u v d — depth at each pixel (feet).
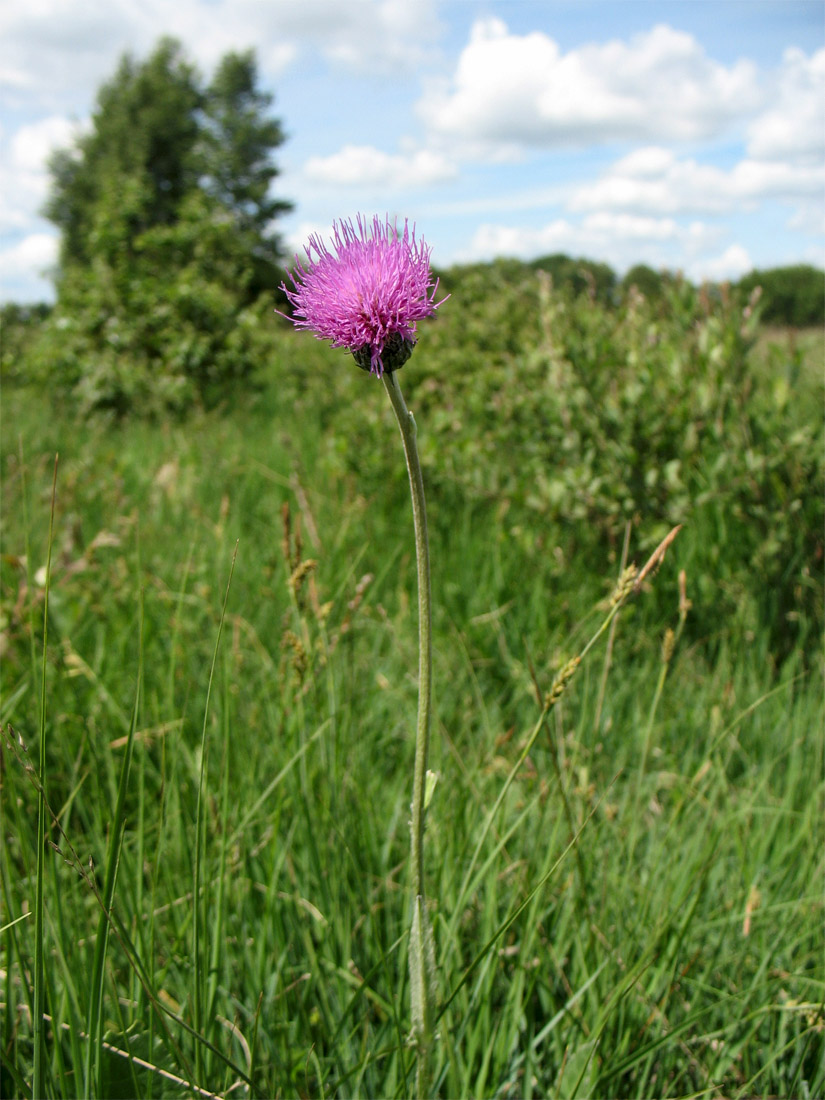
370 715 8.23
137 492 16.52
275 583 11.02
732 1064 5.36
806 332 21.61
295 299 3.66
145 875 6.40
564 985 5.67
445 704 8.77
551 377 13.16
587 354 12.94
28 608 8.89
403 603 9.89
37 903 3.57
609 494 11.96
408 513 14.21
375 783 7.40
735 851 6.88
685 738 8.55
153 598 10.68
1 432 22.53
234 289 38.73
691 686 9.36
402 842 6.81
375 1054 4.59
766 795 7.48
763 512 10.98
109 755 6.96
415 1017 3.72
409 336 3.41
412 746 7.93
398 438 15.87
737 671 9.52
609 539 11.80
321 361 30.22
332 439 17.39
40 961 3.60
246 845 6.03
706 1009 4.92
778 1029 5.40
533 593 11.35
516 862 6.06
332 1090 4.51
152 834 6.68
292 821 6.64
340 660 8.50
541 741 7.89
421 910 3.65
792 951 5.97
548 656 9.53
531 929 5.25
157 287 32.01
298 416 24.94
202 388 30.55
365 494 15.11
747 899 6.17
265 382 32.09
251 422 25.36
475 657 9.83
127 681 8.93
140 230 76.28
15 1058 4.22
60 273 76.89
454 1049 4.83
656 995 5.35
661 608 11.09
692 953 5.79
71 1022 4.16
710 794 7.44
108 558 12.53
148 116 146.72
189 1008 4.56
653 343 13.24
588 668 9.30
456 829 6.28
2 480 17.01
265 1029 5.10
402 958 5.27
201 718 8.06
